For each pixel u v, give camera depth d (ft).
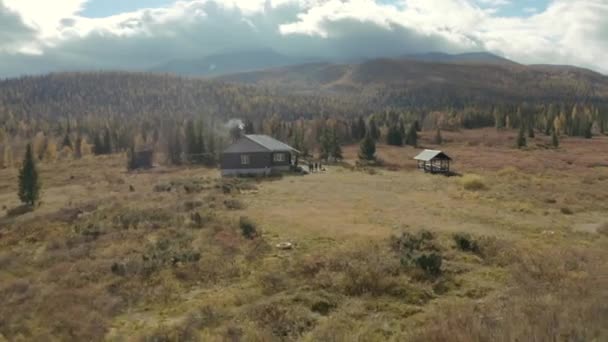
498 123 431.43
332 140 249.75
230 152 188.14
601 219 89.25
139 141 385.29
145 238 73.36
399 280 47.16
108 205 110.73
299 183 148.36
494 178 161.79
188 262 58.59
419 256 51.67
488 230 76.33
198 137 284.00
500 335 27.09
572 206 102.47
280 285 48.16
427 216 89.51
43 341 38.04
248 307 41.27
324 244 65.87
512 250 59.41
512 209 98.63
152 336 36.65
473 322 30.66
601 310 29.84
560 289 41.06
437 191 130.93
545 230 76.95
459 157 245.86
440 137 349.41
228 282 51.80
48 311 44.42
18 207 130.11
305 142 315.17
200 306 43.80
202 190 132.98
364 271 48.19
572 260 54.34
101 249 68.54
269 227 77.87
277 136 346.74
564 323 27.78
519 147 302.04
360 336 34.09
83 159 322.96
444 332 29.96
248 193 125.08
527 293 40.60
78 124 509.35
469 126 467.52
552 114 446.19
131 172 230.48
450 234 70.03
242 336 34.99
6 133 439.63
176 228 79.00
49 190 169.48
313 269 52.29
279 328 36.35
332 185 142.51
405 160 240.73
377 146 323.37
